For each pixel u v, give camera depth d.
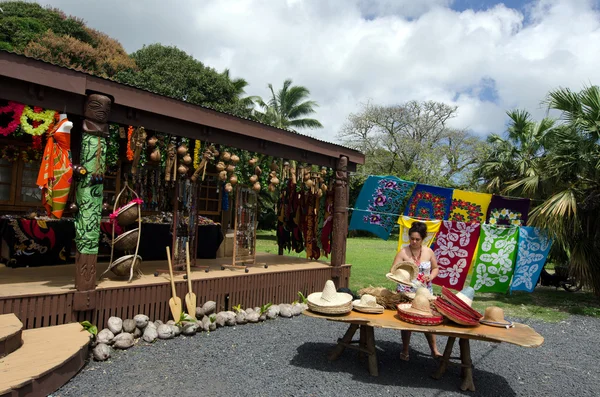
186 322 5.30
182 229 6.71
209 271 6.57
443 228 8.17
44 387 3.33
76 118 6.78
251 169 7.39
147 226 7.64
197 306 5.78
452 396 3.93
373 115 32.12
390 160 31.83
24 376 3.16
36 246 6.40
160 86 18.83
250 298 6.50
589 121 8.68
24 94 4.24
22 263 6.29
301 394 3.75
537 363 5.14
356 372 4.39
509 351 5.59
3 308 4.10
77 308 4.54
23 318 4.23
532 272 8.63
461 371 4.27
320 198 8.96
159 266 6.93
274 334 5.61
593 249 8.95
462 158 31.58
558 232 8.45
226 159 6.45
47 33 18.38
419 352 5.24
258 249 15.29
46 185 4.57
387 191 8.02
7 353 3.58
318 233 8.93
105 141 4.78
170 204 8.71
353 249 19.39
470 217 8.26
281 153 7.12
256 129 6.49
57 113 4.68
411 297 4.41
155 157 5.61
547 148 10.20
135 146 5.32
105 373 3.95
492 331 3.81
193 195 7.06
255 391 3.76
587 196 8.86
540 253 8.62
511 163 15.08
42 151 7.25
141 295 5.18
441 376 4.37
